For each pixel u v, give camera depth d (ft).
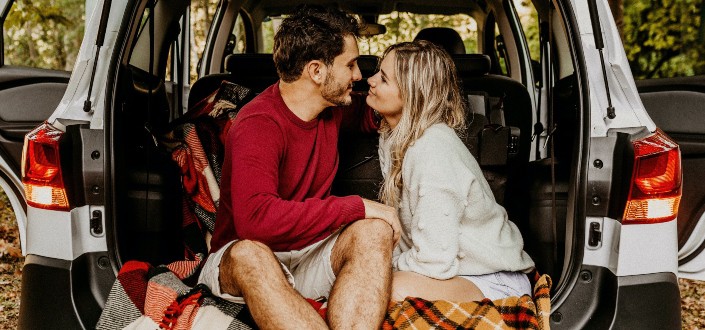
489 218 7.27
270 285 6.36
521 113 10.73
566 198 7.59
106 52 7.32
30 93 9.94
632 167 6.89
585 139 6.97
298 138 7.25
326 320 6.53
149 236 7.82
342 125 8.07
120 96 7.28
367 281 6.53
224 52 13.55
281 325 6.27
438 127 7.23
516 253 7.36
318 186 7.55
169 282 6.96
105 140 7.10
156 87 9.63
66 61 34.88
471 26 14.55
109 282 7.09
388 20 14.26
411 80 7.17
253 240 6.76
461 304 6.61
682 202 9.00
